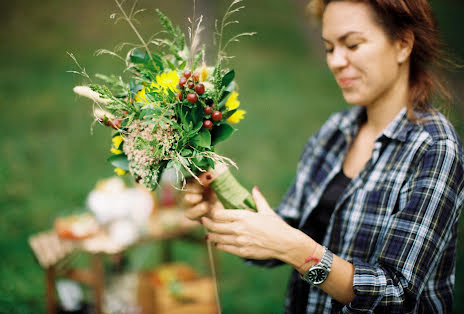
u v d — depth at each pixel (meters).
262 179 4.28
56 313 2.27
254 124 5.69
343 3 1.05
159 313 2.22
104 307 2.35
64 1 8.45
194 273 2.54
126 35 7.66
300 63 8.53
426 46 1.08
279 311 2.56
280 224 1.02
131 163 1.03
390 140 1.11
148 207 2.40
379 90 1.09
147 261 2.91
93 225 2.29
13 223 3.16
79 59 6.68
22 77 6.12
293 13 10.73
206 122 1.02
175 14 7.09
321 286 1.00
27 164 4.11
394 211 1.06
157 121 0.96
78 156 4.41
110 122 1.05
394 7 1.01
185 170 1.12
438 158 1.00
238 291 2.73
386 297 0.95
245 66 7.79
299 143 5.29
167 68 1.07
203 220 1.14
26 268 2.61
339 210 1.16
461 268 2.87
